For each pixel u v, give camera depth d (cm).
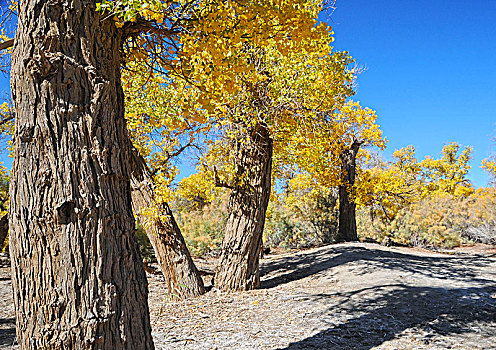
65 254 203
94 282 208
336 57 754
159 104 600
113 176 229
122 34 285
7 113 966
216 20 315
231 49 339
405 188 1756
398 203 1744
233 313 555
